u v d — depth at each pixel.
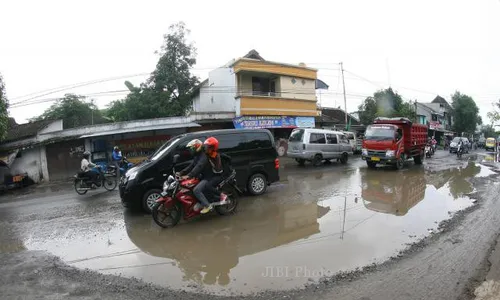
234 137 8.33
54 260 4.75
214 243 5.31
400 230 5.80
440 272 4.12
